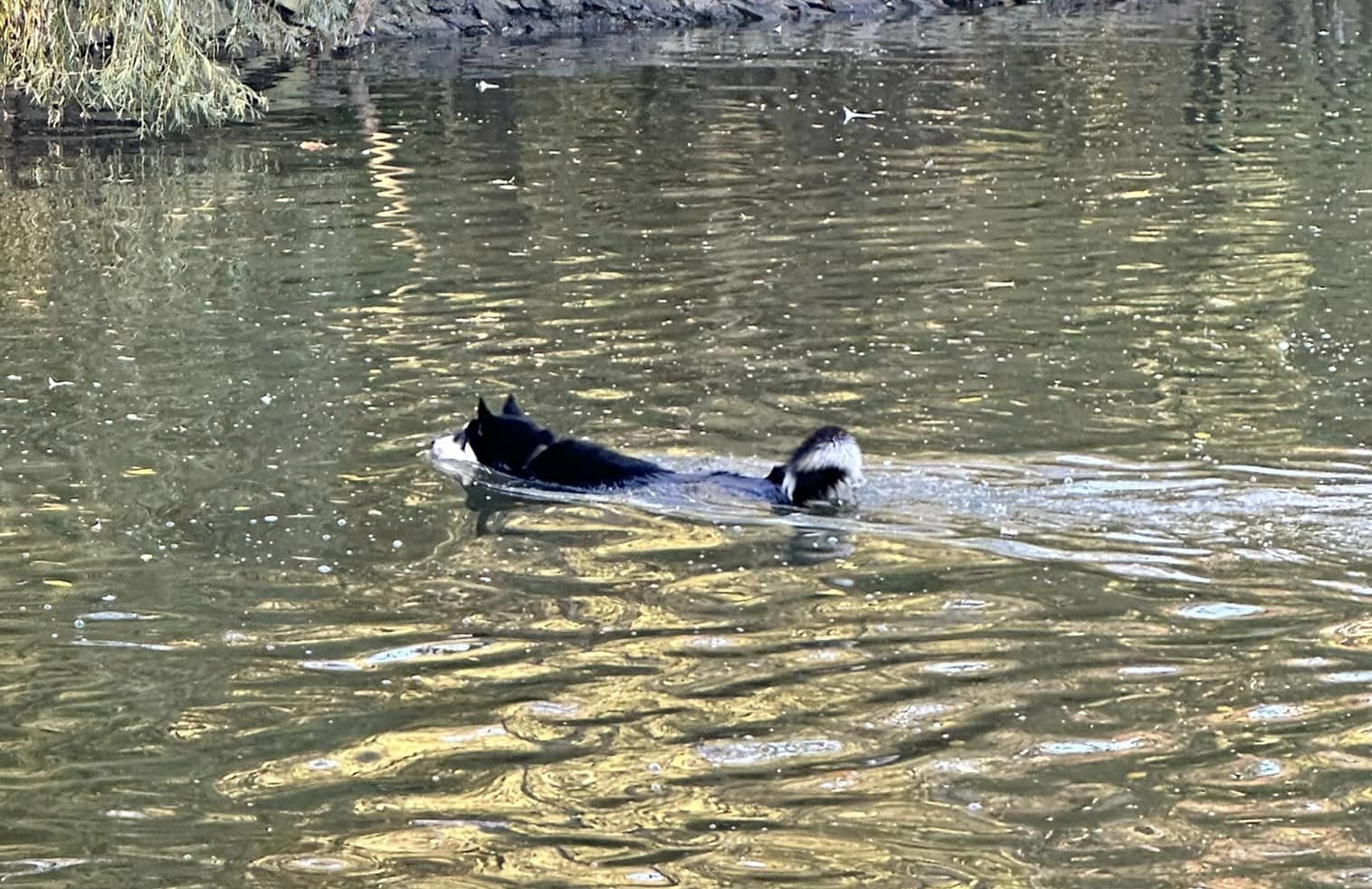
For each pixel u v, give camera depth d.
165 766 5.69
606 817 5.24
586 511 8.08
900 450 8.68
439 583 7.22
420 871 4.96
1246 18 29.75
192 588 7.20
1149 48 25.88
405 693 6.19
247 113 20.50
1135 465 8.36
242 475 8.58
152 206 15.53
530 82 22.72
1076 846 5.00
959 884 4.80
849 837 5.07
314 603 7.04
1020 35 27.64
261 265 13.17
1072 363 10.30
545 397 9.81
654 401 9.71
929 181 16.23
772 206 15.20
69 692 6.27
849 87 22.25
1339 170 16.47
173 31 18.92
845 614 6.76
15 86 20.02
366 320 11.53
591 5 29.09
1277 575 7.02
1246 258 13.02
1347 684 6.02
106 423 9.40
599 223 14.57
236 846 5.15
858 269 12.84
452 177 16.70
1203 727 5.73
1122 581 6.98
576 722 5.90
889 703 5.96
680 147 18.20
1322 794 5.27
